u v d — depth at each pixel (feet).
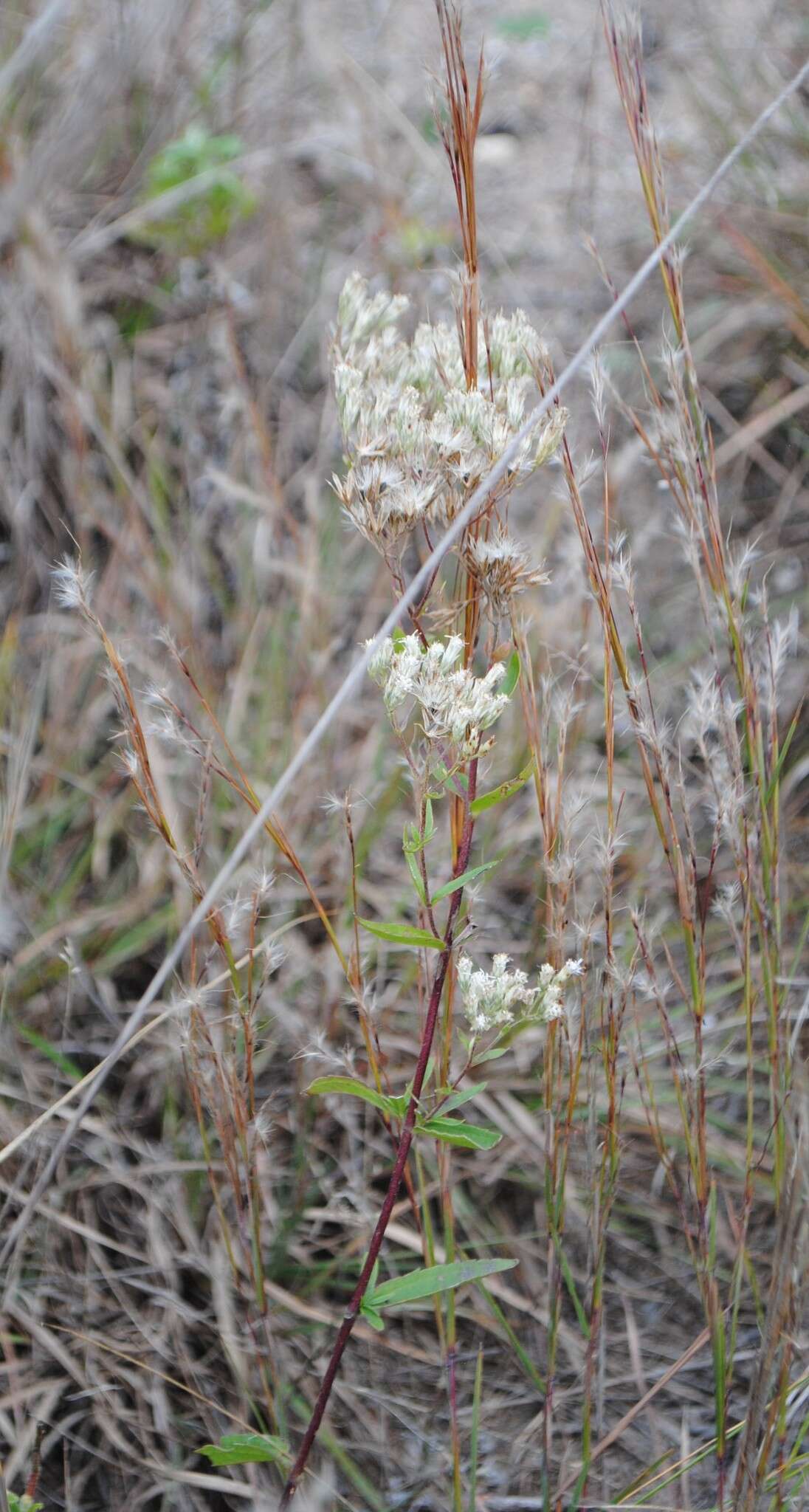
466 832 3.80
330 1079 3.82
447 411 3.75
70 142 5.73
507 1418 4.43
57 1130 4.64
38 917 4.90
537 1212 4.64
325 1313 4.50
